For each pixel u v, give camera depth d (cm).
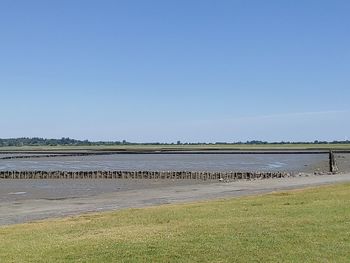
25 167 11075
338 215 1852
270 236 1485
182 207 2495
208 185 4972
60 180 7169
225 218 1919
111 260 1273
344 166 9494
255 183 5006
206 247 1366
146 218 2064
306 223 1688
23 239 1650
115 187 5684
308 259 1229
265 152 17950
